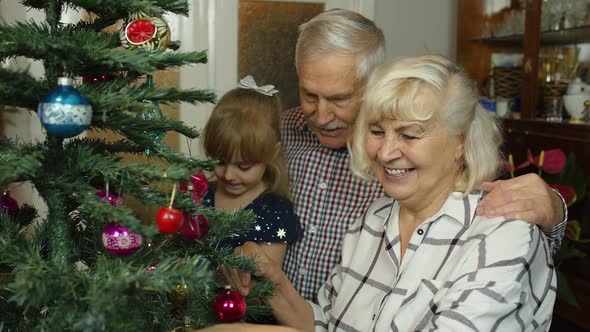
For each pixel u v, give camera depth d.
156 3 0.70
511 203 0.95
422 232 1.02
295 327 1.12
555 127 2.33
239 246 1.16
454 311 0.84
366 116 1.01
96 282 0.57
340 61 1.23
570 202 1.92
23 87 0.62
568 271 2.21
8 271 0.72
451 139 0.97
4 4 2.07
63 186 0.65
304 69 1.28
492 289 0.85
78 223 0.77
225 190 1.29
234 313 0.86
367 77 1.25
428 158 0.96
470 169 1.00
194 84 2.80
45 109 0.59
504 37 2.76
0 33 0.60
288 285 1.10
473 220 0.98
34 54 0.63
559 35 2.46
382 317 1.00
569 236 2.04
